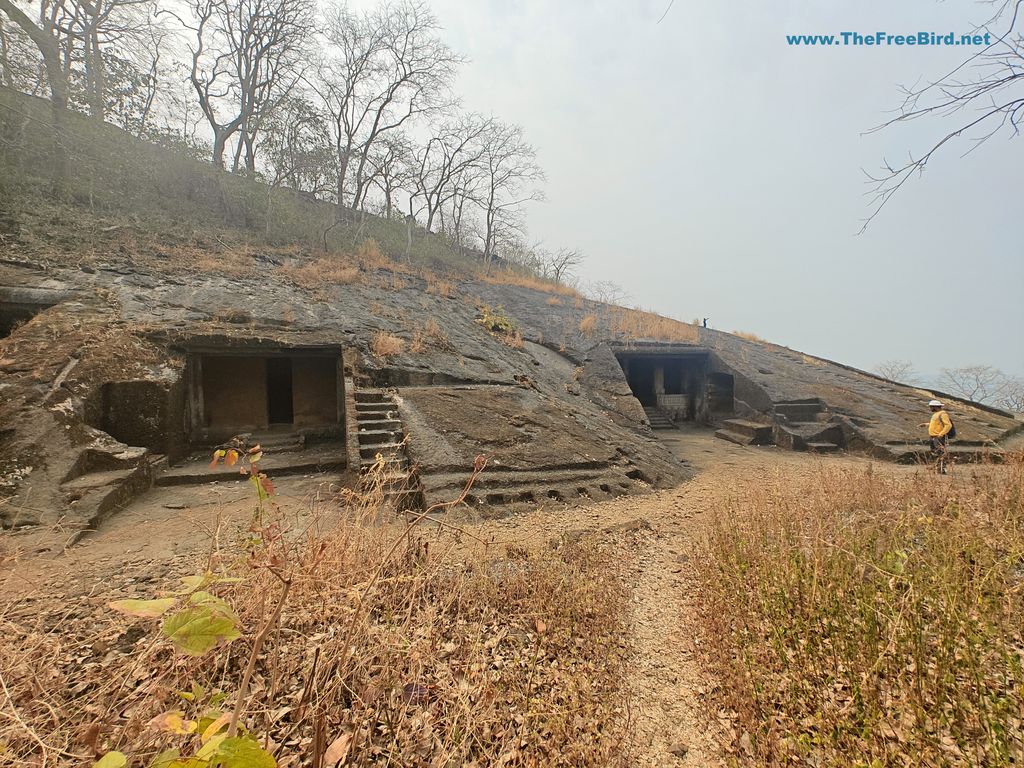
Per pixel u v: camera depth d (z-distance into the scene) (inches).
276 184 734.5
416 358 419.5
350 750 85.1
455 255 994.7
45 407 255.8
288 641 108.7
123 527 212.8
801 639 121.0
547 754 93.8
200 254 506.6
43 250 409.4
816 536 158.4
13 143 458.0
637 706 113.1
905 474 357.1
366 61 880.9
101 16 587.5
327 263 603.8
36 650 100.9
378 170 887.7
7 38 419.8
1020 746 84.9
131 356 314.3
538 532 220.5
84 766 74.4
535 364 528.1
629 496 294.2
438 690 101.9
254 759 45.5
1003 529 150.9
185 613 46.9
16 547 177.9
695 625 145.9
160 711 84.7
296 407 413.7
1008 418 517.0
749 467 401.4
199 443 363.6
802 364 687.7
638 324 723.4
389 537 157.9
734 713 107.3
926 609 117.8
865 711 94.9
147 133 639.8
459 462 286.8
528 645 129.7
